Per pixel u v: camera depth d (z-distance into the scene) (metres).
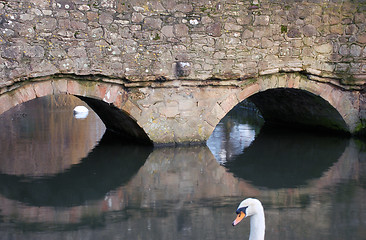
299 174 6.37
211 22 7.61
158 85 7.51
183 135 7.84
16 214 4.76
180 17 7.45
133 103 7.43
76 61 6.80
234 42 7.78
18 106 14.74
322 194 5.44
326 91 8.52
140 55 7.29
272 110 11.17
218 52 7.72
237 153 7.74
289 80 8.27
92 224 4.48
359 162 7.00
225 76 7.78
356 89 8.68
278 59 8.07
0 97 6.36
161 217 4.69
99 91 7.14
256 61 7.93
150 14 7.27
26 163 6.95
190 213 4.82
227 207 5.00
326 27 8.26
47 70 6.61
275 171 6.55
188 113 7.79
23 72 6.44
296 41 8.12
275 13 7.94
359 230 4.33
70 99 15.95
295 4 8.03
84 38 6.84
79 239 4.11
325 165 6.86
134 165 6.84
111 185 5.84
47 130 10.09
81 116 12.55
